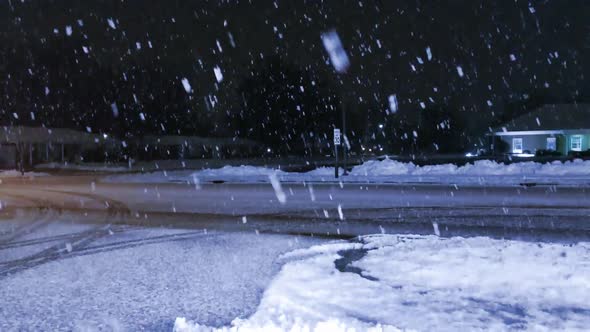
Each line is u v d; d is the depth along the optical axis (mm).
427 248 8883
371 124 75438
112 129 59438
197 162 57000
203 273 7805
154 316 5855
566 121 53219
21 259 9023
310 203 17500
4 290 6980
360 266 7836
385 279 7090
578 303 5934
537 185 22422
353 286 6676
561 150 52375
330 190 22531
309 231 11719
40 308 6184
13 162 50344
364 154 72500
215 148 62719
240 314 5891
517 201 16828
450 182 24500
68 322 5695
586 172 25500
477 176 25844
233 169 35844
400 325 5301
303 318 5500
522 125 55094
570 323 5285
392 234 10875
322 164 48969
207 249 9727
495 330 5113
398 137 74500
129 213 15617
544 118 54531
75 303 6363
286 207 16469
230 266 8250
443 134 72688
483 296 6234
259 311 5742
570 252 8273
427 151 72938
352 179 27422
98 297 6602
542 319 5422
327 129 66188
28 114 57281
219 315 5863
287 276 7199
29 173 42344
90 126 59312
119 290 6910
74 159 54812
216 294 6684
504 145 56031
